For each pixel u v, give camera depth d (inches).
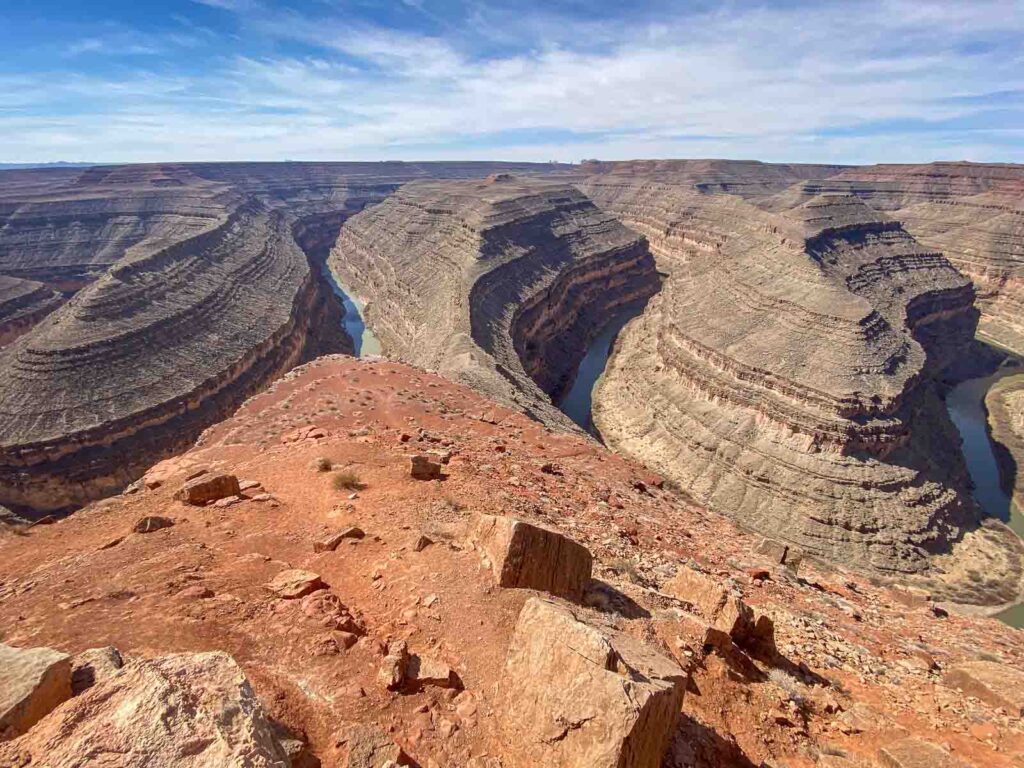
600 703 365.7
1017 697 618.2
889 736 537.6
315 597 554.6
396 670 450.6
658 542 975.6
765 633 651.5
